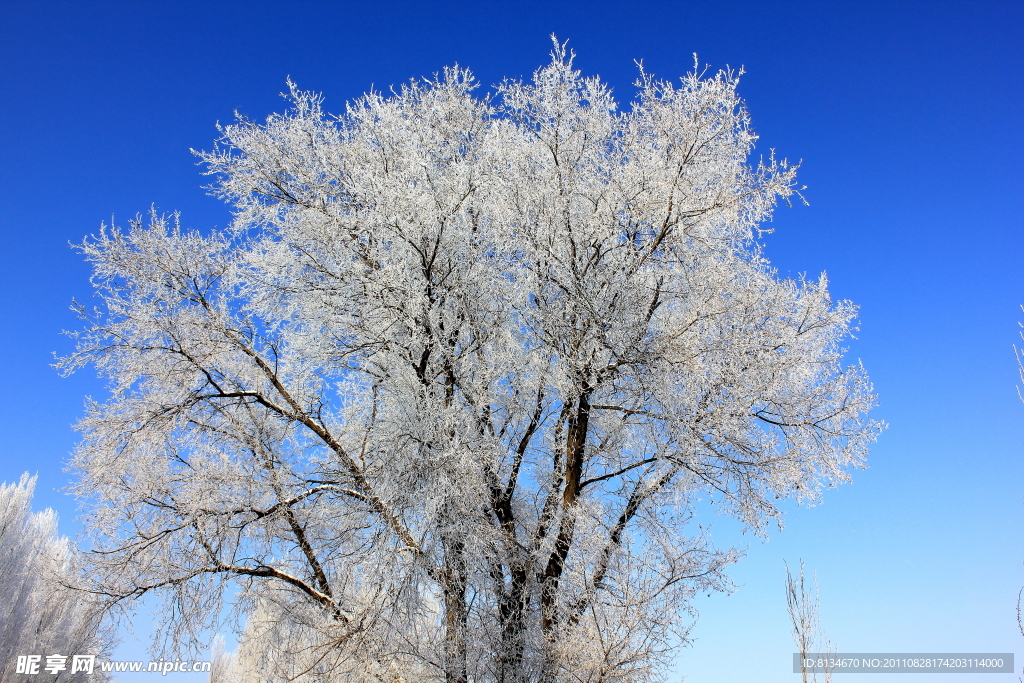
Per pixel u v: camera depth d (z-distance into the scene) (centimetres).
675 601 644
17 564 1631
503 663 668
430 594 729
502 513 762
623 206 737
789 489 700
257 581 769
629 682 604
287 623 766
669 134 729
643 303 750
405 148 809
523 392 786
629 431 785
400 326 781
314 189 827
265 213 822
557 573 725
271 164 823
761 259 753
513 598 711
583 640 623
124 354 755
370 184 768
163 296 764
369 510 716
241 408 802
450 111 877
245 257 794
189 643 705
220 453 763
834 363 744
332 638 718
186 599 707
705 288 724
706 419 688
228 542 748
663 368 703
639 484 768
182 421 759
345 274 774
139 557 719
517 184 772
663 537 735
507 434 792
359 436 823
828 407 733
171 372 764
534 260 766
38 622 1542
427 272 779
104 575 718
